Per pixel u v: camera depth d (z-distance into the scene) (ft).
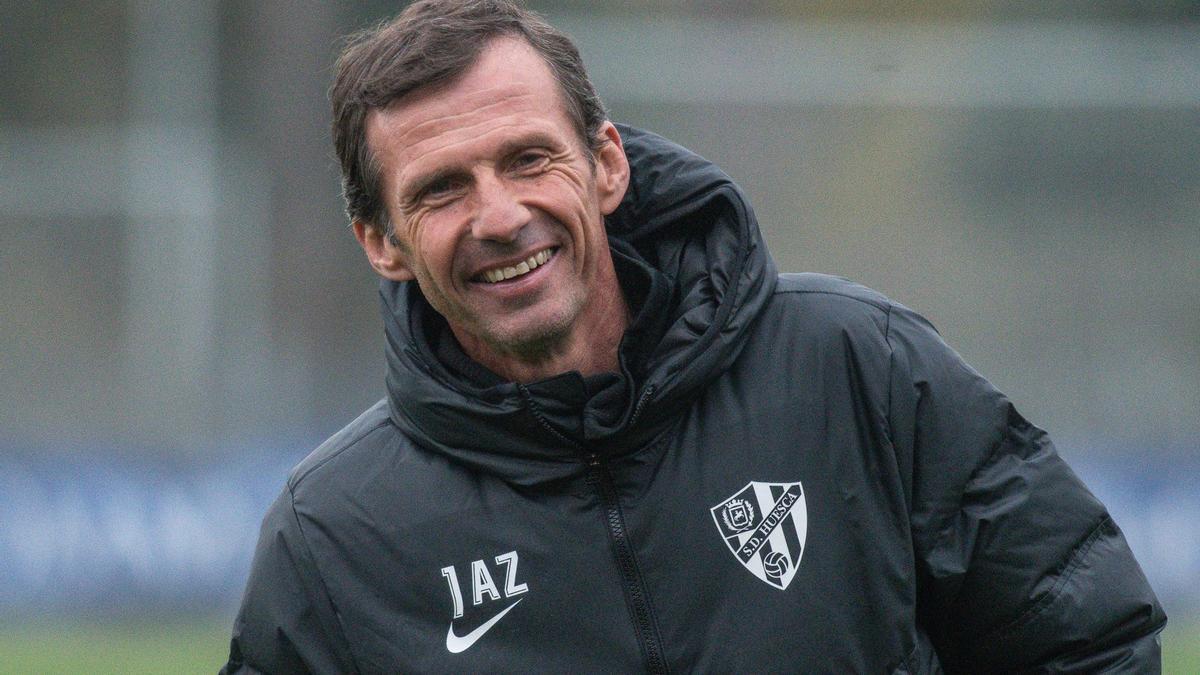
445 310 24.47
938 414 23.99
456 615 23.58
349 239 118.21
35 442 100.32
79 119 126.82
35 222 118.73
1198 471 96.32
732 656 22.71
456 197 23.43
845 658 22.71
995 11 117.80
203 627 94.94
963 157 115.75
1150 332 112.06
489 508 23.79
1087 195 114.52
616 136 25.36
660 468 23.47
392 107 23.48
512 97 23.26
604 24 117.91
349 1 122.62
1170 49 115.44
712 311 23.90
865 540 23.18
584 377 23.47
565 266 23.88
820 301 24.72
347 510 24.44
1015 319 112.98
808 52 116.88
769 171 116.67
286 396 113.70
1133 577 24.27
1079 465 99.30
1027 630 23.82
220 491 99.19
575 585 23.26
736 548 23.09
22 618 97.60
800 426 23.63
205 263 118.21
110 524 98.43
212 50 120.47
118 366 116.06
